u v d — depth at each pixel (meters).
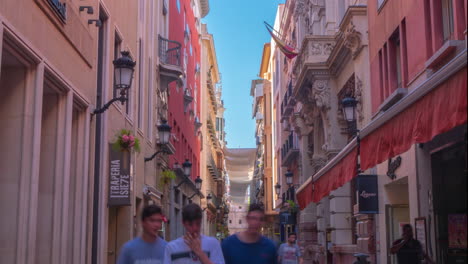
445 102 6.10
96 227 13.82
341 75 22.38
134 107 18.30
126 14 17.38
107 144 14.44
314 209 30.02
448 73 5.91
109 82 14.88
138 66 19.39
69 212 12.16
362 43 17.77
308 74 24.06
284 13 39.91
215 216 65.06
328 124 23.48
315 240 29.67
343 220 21.95
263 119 63.09
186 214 5.17
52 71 10.16
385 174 14.51
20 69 9.45
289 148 36.88
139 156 18.73
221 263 5.22
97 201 13.95
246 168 93.50
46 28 9.98
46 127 11.12
